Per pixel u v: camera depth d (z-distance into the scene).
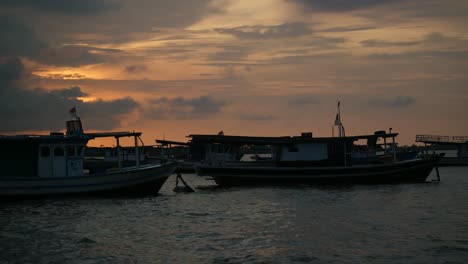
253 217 32.66
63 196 40.69
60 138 41.22
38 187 39.94
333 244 24.70
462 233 26.94
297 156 56.47
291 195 44.38
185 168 84.75
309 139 56.00
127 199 41.97
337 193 45.56
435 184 54.22
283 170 53.62
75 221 31.31
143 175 43.03
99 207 37.22
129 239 26.31
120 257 22.83
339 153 55.88
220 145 77.88
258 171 53.72
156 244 25.19
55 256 23.02
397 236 26.28
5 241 25.81
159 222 31.08
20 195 39.66
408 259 21.98
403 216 32.38
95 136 43.03
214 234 27.42
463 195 43.62
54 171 41.53
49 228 29.12
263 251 23.64
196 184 63.66
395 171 54.41
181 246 24.78
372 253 22.98
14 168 40.56
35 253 23.52
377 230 27.84
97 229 28.86
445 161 97.88
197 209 36.47
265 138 56.97
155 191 44.53
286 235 26.89
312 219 31.47
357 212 34.03
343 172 53.72
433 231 27.48
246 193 46.97
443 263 21.36
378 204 37.94
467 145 100.06
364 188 50.06
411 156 72.50
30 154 40.91
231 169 53.88
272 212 34.56
